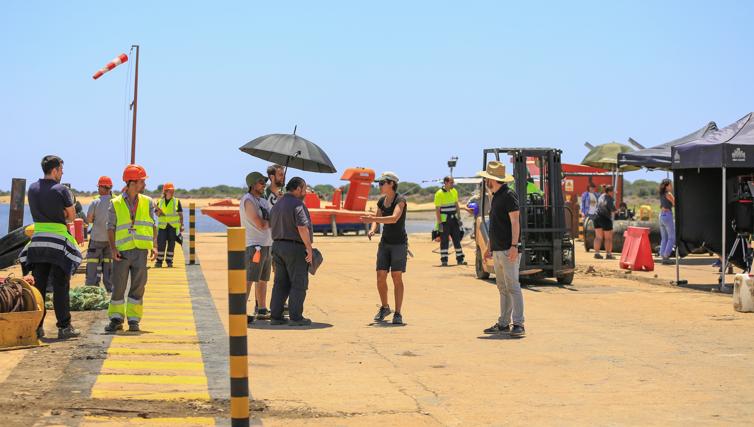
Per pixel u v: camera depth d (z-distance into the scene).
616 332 11.89
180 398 7.71
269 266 13.05
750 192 17.25
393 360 9.79
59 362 9.34
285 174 13.41
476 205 33.22
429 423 7.00
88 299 14.09
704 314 13.77
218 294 16.75
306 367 9.36
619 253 28.44
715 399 7.81
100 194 16.33
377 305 15.22
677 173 18.11
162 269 22.66
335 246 34.16
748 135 17.02
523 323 11.67
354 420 7.09
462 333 11.89
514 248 11.45
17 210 23.39
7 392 7.78
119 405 7.41
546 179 19.05
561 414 7.28
